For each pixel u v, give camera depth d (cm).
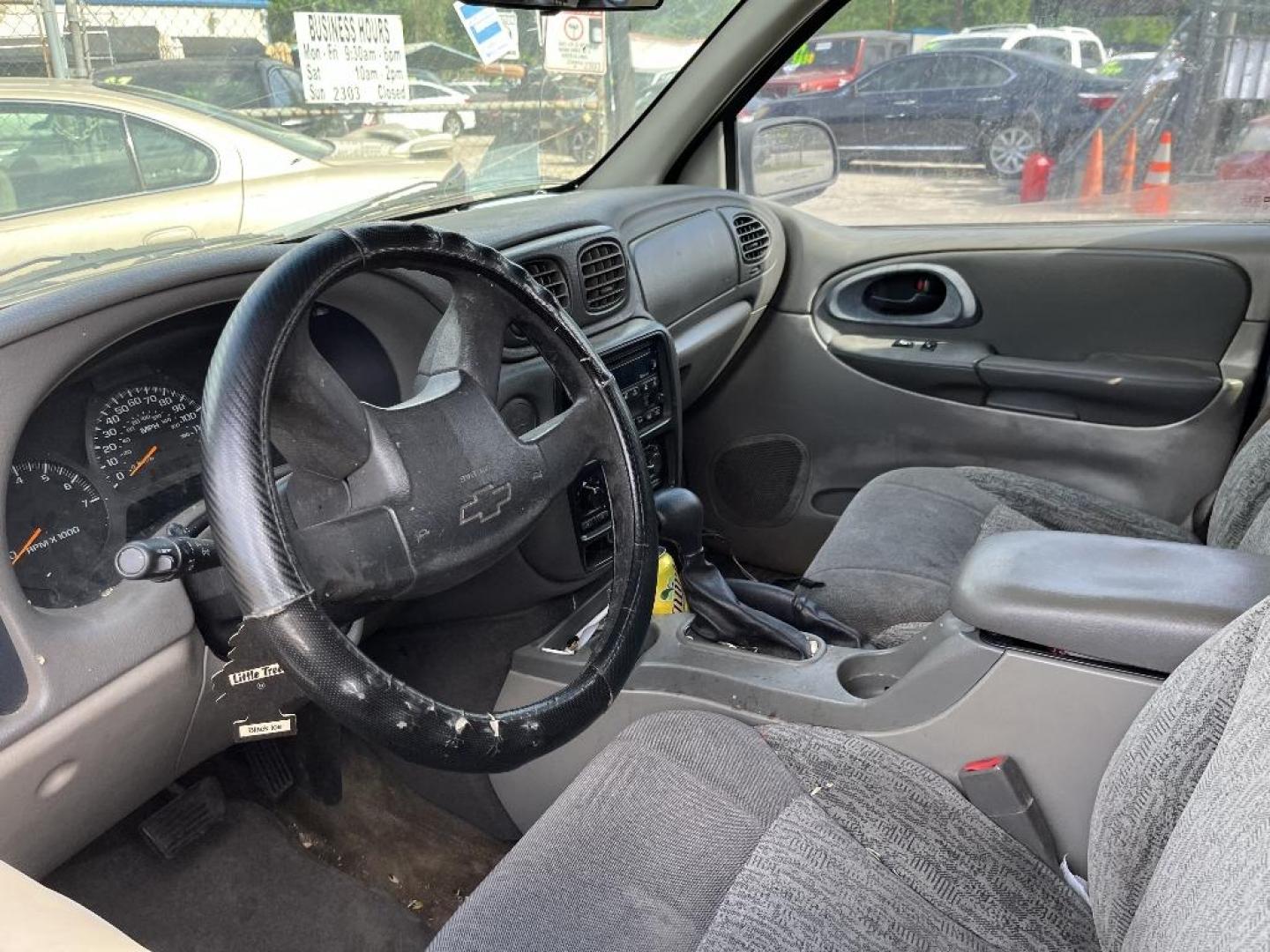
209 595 116
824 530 233
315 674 81
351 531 89
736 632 136
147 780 130
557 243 159
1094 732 103
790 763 113
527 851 104
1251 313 185
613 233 171
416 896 157
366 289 129
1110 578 103
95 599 109
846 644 143
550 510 153
